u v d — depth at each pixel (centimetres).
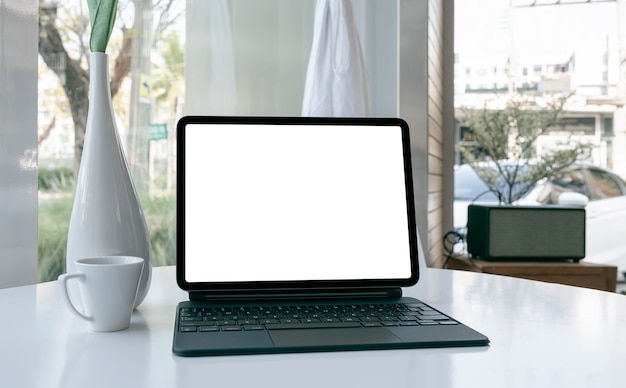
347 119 102
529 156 345
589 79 342
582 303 96
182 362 65
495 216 296
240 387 57
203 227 94
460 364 64
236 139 98
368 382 58
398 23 246
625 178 341
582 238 298
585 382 59
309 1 235
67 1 198
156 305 94
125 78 208
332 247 97
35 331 78
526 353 68
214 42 224
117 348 70
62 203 197
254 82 229
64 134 197
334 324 78
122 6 207
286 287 94
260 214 96
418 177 253
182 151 96
